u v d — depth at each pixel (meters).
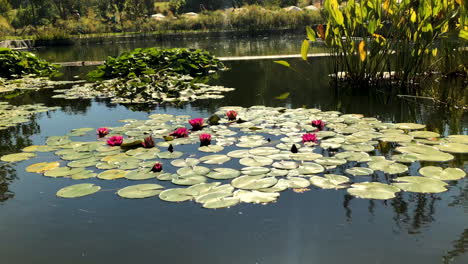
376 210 1.54
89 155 2.30
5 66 7.11
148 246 1.35
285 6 25.84
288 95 4.22
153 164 2.11
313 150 2.26
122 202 1.69
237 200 1.65
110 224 1.51
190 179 1.87
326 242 1.32
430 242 1.30
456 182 1.77
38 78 6.56
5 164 2.24
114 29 21.84
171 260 1.26
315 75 5.57
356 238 1.34
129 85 4.87
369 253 1.25
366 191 1.69
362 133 2.56
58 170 2.09
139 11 24.27
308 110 3.33
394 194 1.67
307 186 1.76
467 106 3.35
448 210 1.52
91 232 1.46
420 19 4.24
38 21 23.92
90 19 23.78
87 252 1.33
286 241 1.34
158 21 21.88
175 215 1.56
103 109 3.79
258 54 9.03
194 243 1.35
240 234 1.40
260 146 2.35
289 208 1.58
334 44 4.76
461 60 4.82
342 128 2.71
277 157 2.13
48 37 16.77
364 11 4.37
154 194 1.74
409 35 4.50
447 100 3.63
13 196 1.82
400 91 4.21
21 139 2.81
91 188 1.83
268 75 5.75
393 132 2.57
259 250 1.29
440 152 2.15
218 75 5.98
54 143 2.58
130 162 2.15
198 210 1.59
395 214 1.50
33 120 3.41
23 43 15.30
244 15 19.50
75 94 4.78
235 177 1.88
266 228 1.43
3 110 3.85
